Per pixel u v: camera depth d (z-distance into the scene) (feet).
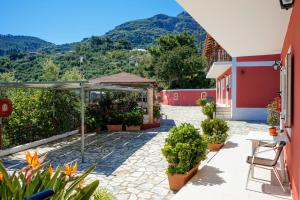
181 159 17.93
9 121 34.01
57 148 33.63
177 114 75.92
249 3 14.21
